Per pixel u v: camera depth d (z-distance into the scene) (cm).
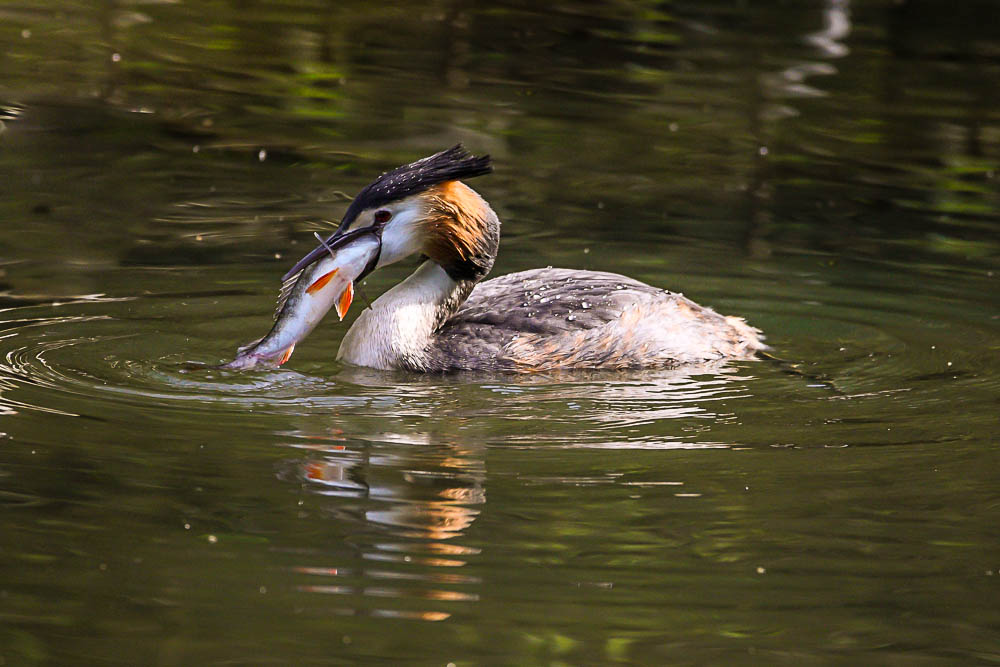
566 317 1242
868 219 1736
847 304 1424
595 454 1014
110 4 2681
